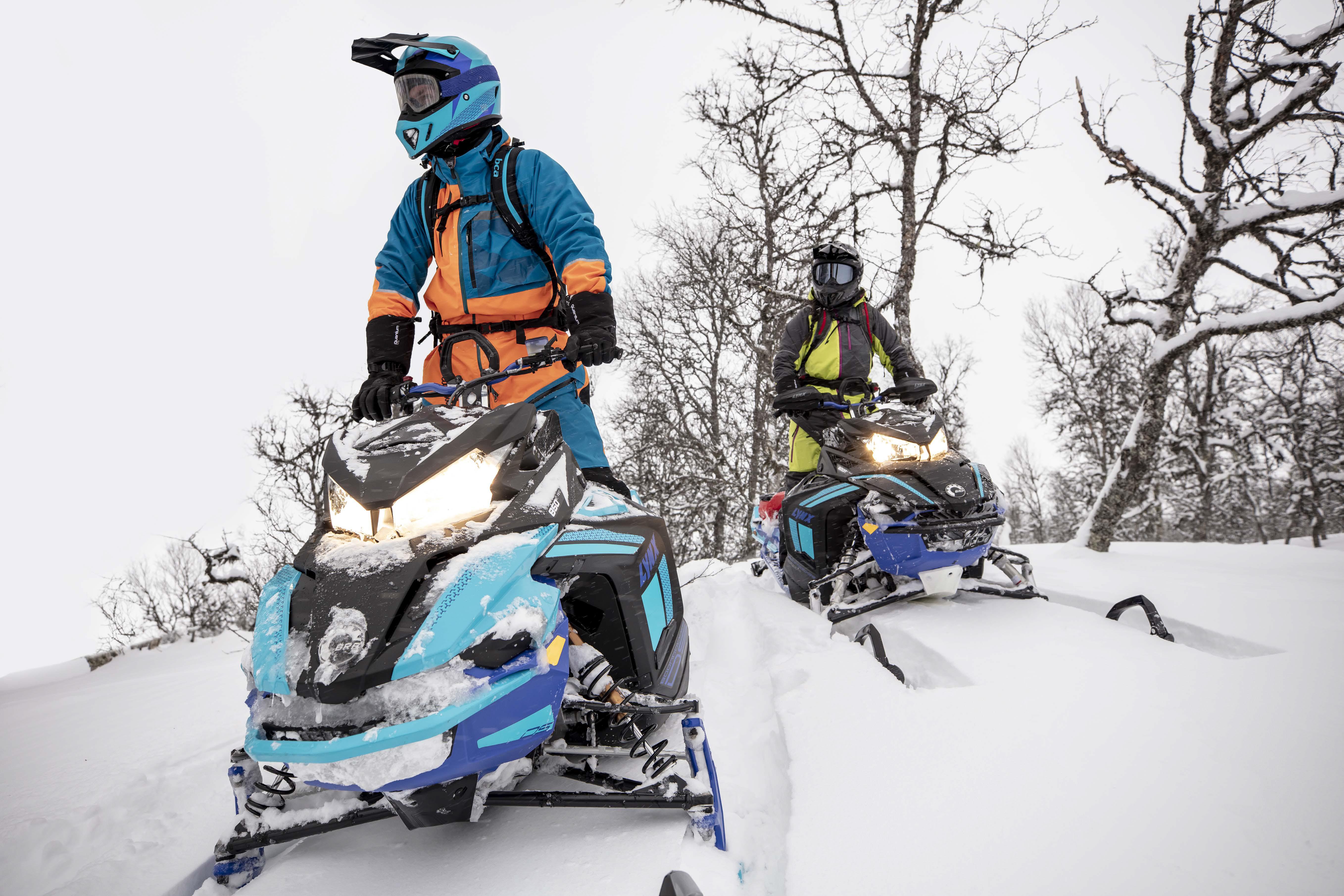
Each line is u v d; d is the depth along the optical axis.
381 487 1.81
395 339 2.72
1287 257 6.38
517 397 2.57
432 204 2.73
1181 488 16.97
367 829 2.07
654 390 14.48
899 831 1.80
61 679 8.05
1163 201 6.77
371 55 2.68
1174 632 3.51
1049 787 1.90
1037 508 28.44
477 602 1.62
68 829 2.41
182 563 15.07
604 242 2.58
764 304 10.99
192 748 3.23
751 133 10.80
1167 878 1.49
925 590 3.88
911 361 5.24
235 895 1.81
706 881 1.60
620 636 2.17
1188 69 6.32
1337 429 12.80
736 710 2.91
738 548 12.01
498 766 1.66
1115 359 18.80
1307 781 1.76
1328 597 3.71
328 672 1.52
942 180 8.05
